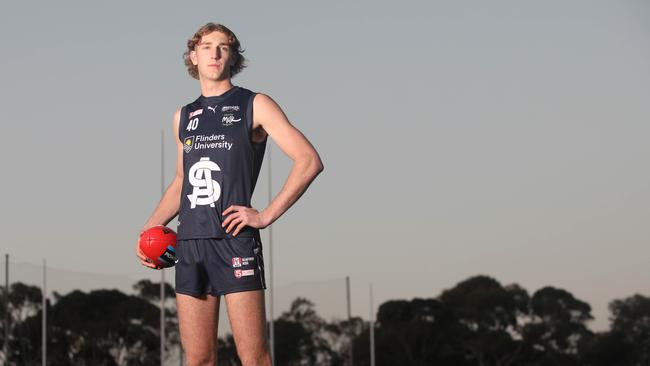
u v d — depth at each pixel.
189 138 4.03
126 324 25.61
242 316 3.90
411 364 39.28
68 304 24.80
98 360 25.16
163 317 22.84
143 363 25.66
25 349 23.69
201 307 3.97
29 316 23.81
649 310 40.28
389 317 39.91
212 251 3.90
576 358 41.28
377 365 38.69
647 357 40.31
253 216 3.87
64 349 24.48
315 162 3.95
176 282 3.99
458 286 42.41
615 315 40.88
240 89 4.08
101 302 25.34
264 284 3.97
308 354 27.66
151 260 4.21
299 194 3.95
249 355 3.92
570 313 41.66
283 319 28.00
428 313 40.19
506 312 41.53
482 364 40.62
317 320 27.73
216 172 3.94
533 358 41.06
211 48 4.06
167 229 4.25
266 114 3.99
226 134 3.97
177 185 4.37
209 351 4.00
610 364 40.53
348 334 27.22
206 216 3.91
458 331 40.72
